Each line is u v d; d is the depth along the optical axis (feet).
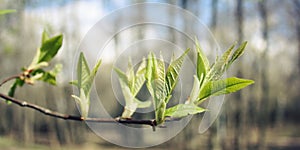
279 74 24.48
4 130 26.18
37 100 21.62
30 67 1.71
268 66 21.89
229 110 21.76
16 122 26.25
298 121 29.60
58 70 1.73
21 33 15.21
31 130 25.62
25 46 16.25
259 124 23.41
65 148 22.04
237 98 21.83
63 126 22.98
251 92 22.24
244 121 22.53
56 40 1.69
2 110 26.20
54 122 24.04
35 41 16.48
